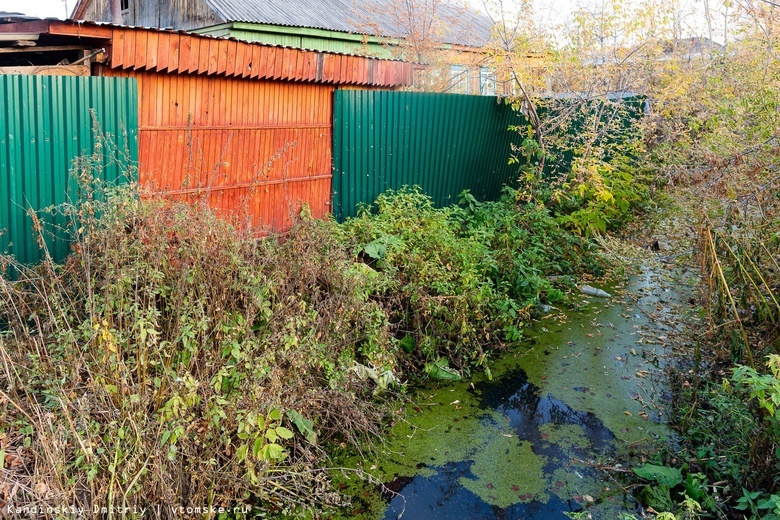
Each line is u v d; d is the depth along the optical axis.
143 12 11.81
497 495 3.77
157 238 3.79
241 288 3.88
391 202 6.82
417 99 7.37
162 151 5.10
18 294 3.53
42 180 4.25
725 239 4.75
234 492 3.47
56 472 2.81
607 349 5.81
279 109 6.00
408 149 7.41
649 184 10.34
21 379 3.21
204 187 5.41
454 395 4.97
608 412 4.71
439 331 5.39
